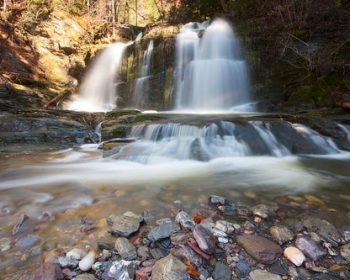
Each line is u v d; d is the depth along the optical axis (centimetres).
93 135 714
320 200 329
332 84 833
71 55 1462
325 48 904
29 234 258
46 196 349
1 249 235
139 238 247
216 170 463
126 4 2464
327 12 955
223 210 302
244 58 1030
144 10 2522
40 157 558
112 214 294
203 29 1284
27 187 385
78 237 252
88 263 212
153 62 1225
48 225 274
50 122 716
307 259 220
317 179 411
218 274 205
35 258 223
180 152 538
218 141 557
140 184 395
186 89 1112
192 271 205
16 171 463
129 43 1494
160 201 329
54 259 218
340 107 763
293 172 447
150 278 199
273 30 1038
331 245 237
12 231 263
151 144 581
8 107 960
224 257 223
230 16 1374
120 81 1346
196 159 517
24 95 1068
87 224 275
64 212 302
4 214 298
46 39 1387
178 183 398
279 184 389
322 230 257
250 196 344
